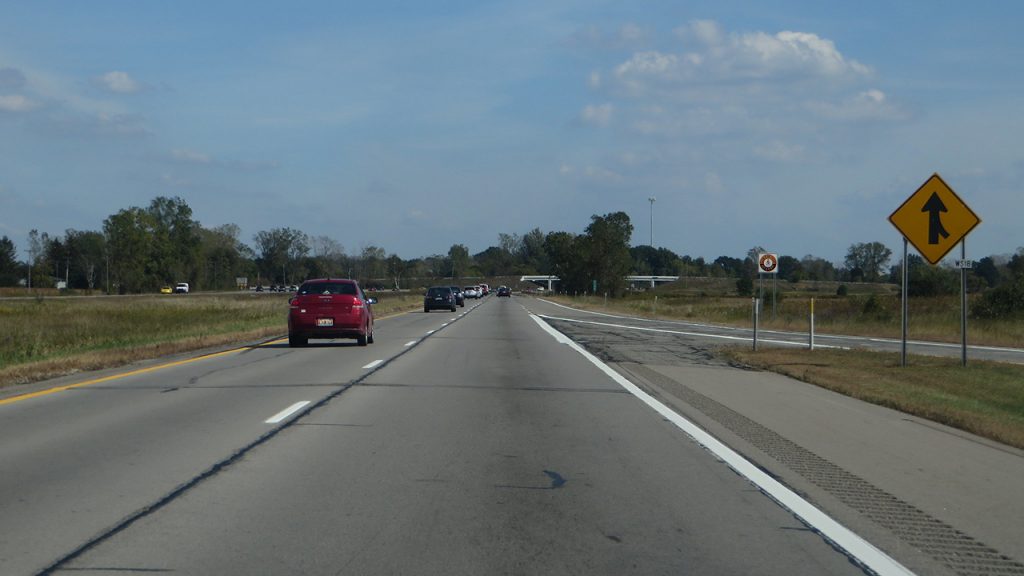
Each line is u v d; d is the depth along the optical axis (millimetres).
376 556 6188
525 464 9414
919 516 7551
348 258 186375
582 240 161750
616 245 154000
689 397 15398
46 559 6055
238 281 182000
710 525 7125
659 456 9969
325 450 10055
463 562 6090
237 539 6555
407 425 11883
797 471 9297
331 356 23250
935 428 12391
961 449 10766
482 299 120500
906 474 9266
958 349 29219
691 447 10562
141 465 9156
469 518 7211
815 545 6637
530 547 6457
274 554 6207
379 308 67500
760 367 21516
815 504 7891
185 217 166125
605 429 11805
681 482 8664
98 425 11711
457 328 38812
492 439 10891
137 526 6871
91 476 8625
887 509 7766
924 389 16688
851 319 43656
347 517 7195
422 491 8125
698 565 6113
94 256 155625
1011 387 17250
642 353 25188
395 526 6945
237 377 17844
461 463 9406
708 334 35656
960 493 8438
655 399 15016
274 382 16938
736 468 9375
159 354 23516
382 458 9633
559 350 26016
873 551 6512
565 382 17484
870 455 10289
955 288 67688
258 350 25422
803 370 20031
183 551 6254
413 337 31828
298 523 6996
